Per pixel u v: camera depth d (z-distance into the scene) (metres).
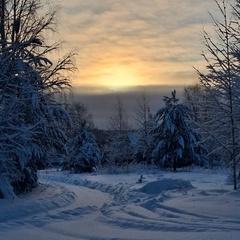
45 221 11.34
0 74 14.72
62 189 19.91
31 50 16.78
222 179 21.80
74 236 9.13
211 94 14.77
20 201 14.45
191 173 28.86
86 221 11.36
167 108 37.34
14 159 16.64
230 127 14.94
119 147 46.47
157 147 36.59
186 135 36.47
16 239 8.83
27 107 16.77
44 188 19.98
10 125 14.83
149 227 9.41
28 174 18.23
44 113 18.42
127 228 9.73
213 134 15.24
